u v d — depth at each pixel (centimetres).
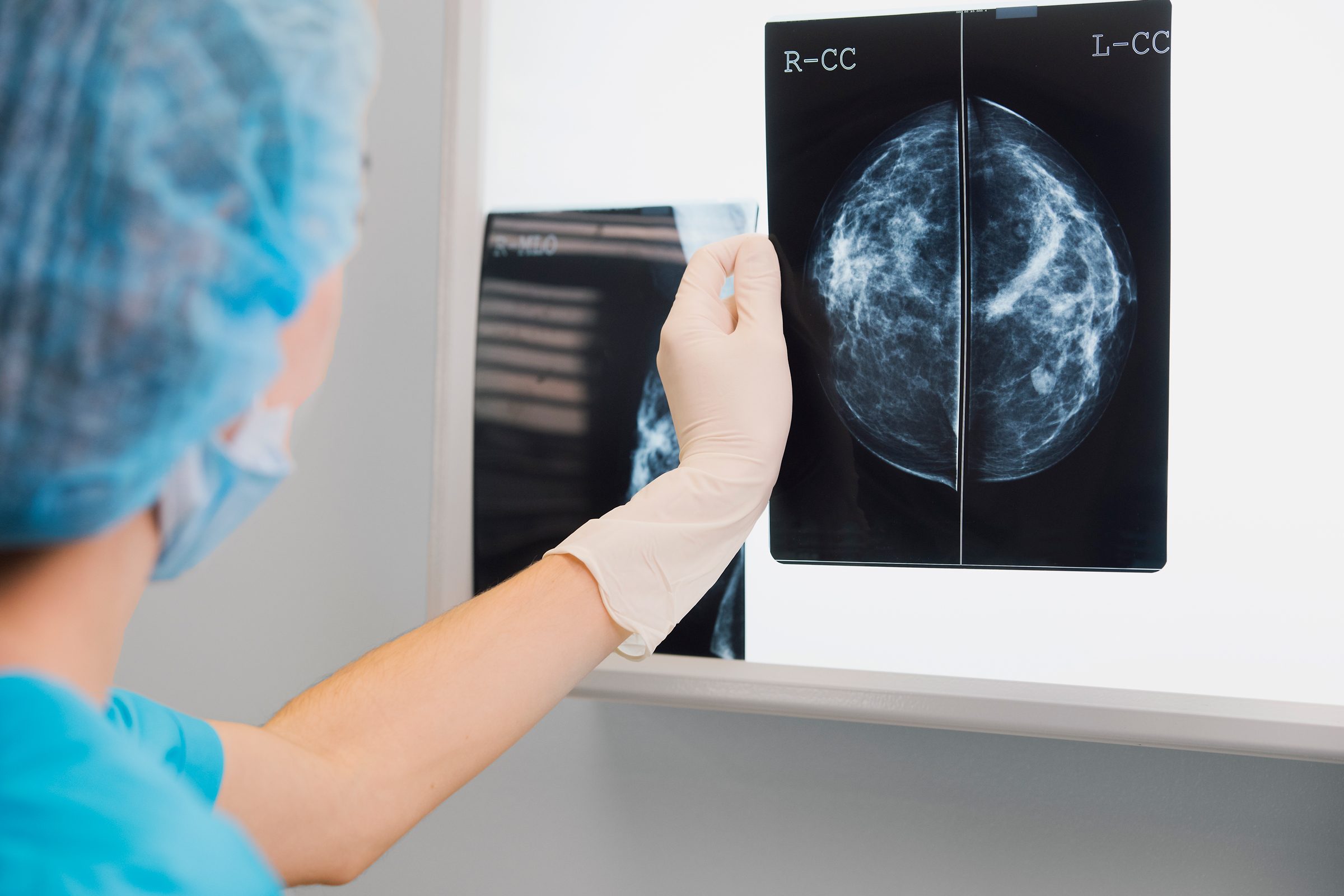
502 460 70
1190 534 62
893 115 65
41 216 26
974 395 64
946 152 65
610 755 78
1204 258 62
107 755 25
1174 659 62
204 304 28
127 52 27
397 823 49
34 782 24
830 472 66
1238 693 61
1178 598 62
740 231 67
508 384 70
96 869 23
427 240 81
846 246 66
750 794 76
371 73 37
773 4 67
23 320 26
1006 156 64
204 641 85
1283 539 61
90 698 30
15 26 26
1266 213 62
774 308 65
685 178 68
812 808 75
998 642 64
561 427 69
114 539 30
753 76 67
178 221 27
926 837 73
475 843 80
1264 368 61
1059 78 63
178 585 85
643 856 77
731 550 61
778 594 67
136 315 27
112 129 26
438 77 81
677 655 69
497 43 71
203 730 45
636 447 68
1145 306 63
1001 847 72
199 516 34
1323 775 68
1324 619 60
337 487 82
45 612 28
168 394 27
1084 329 63
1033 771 72
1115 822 71
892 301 65
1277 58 61
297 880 47
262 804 45
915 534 65
